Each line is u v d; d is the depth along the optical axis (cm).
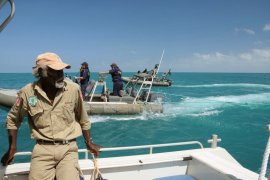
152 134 1300
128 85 1833
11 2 246
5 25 251
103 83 1622
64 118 285
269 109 2111
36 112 275
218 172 354
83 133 319
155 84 3969
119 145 1134
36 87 274
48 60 266
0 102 1672
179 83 5994
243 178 330
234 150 1108
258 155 1043
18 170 317
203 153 405
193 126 1483
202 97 2891
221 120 1661
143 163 376
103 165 356
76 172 283
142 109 1612
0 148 992
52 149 281
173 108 2041
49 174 283
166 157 391
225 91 3769
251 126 1528
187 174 406
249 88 4434
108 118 1544
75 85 293
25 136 1165
